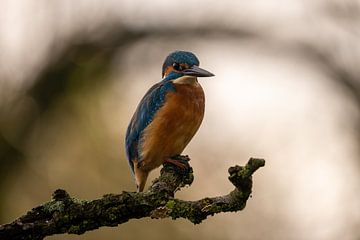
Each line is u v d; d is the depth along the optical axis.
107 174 13.54
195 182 13.10
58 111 14.99
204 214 6.48
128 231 12.92
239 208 6.49
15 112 14.77
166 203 6.46
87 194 13.46
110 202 6.32
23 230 6.07
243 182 6.29
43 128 14.84
